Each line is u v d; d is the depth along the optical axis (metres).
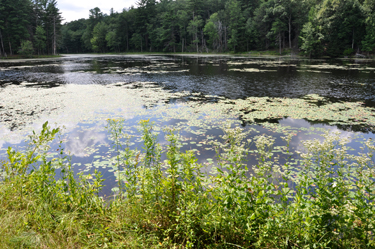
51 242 2.34
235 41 64.19
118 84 17.12
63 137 7.07
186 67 29.59
